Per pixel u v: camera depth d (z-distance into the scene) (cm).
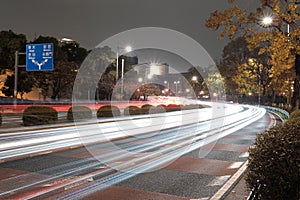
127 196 736
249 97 7119
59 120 2589
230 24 1691
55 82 4616
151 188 803
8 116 2925
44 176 901
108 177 903
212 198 731
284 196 468
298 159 466
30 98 4959
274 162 469
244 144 1571
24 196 721
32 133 1852
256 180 479
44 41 4553
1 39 4447
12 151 1269
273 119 3247
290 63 1695
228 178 909
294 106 1944
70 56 5547
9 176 894
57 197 718
